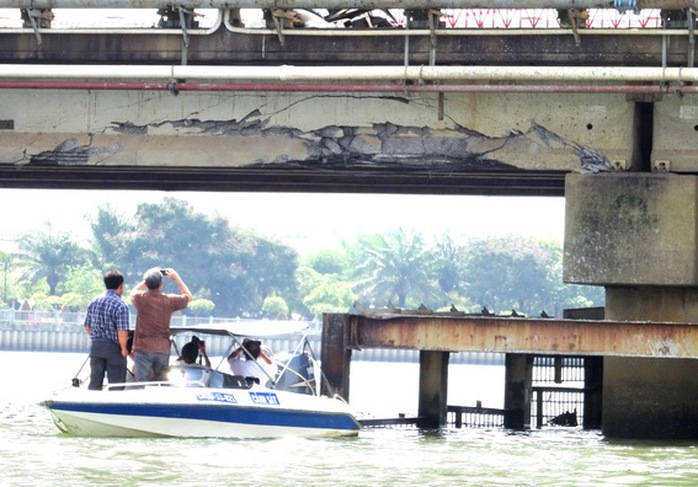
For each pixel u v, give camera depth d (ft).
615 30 154.51
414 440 151.84
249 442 140.46
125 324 145.59
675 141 156.87
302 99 162.71
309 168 163.84
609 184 157.58
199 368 145.28
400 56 158.81
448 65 158.20
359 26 162.91
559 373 199.72
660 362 160.35
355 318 151.64
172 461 122.11
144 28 162.30
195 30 161.48
